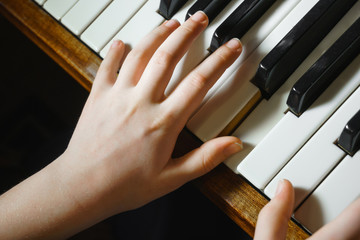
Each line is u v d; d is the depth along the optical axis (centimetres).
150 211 59
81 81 48
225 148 40
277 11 43
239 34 43
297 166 39
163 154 42
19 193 45
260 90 42
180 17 45
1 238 44
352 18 41
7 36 89
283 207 38
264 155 40
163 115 42
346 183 38
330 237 37
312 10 41
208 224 57
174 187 43
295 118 40
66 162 44
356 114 38
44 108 91
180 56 43
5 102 90
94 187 43
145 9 46
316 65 40
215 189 42
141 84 43
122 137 43
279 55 40
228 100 42
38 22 49
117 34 46
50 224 44
